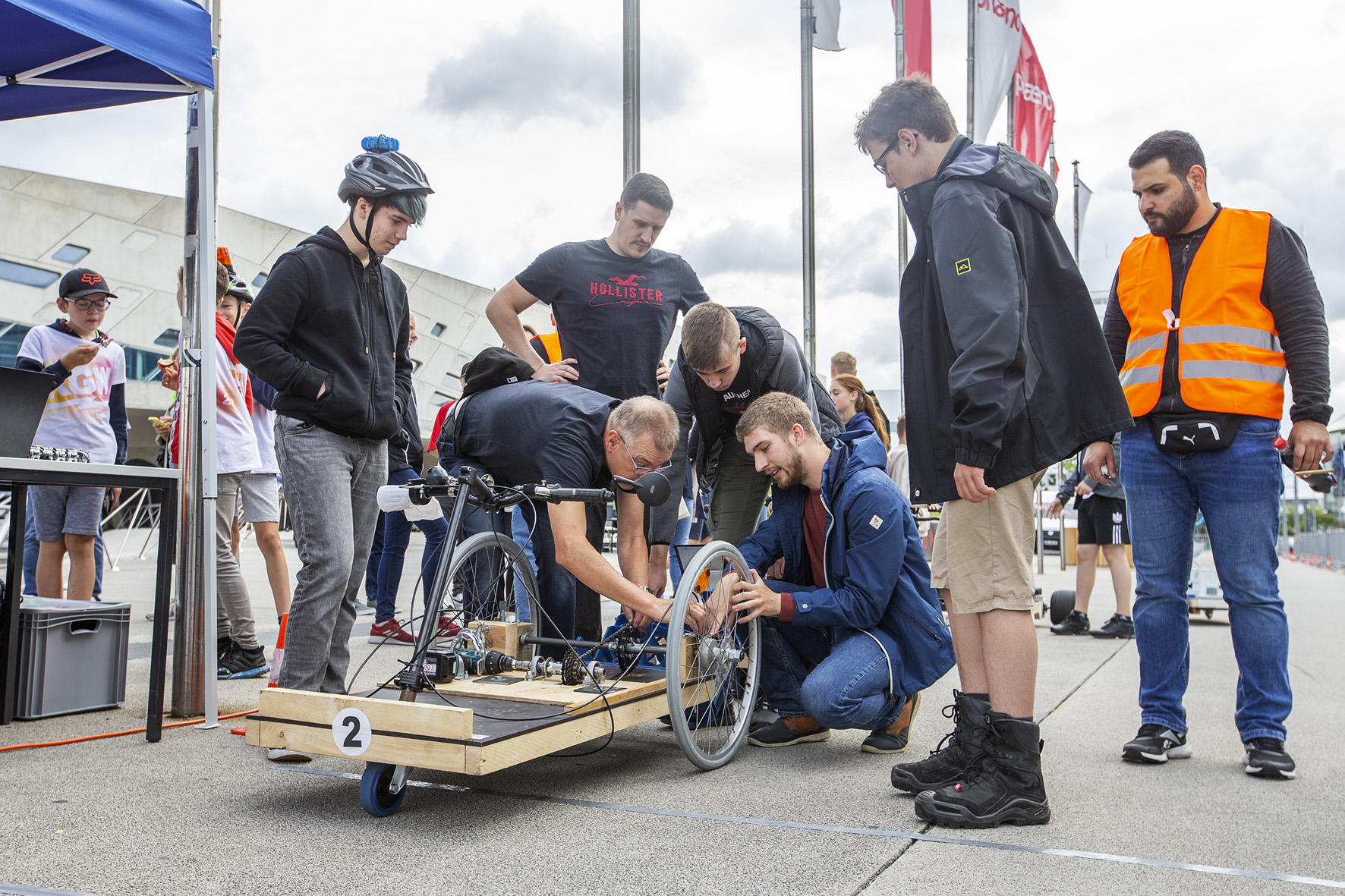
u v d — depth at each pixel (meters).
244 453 3.87
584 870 1.77
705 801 2.26
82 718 3.09
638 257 3.51
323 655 2.70
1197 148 2.75
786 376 3.30
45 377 2.68
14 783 2.32
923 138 2.27
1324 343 2.62
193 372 3.06
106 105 3.46
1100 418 2.13
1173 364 2.74
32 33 3.18
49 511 4.14
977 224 2.09
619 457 2.64
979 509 2.20
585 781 2.46
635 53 5.04
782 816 2.14
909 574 2.89
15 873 1.71
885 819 2.12
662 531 3.27
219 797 2.22
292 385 2.64
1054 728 3.12
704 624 2.66
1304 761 2.68
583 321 3.48
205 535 3.04
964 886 1.70
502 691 2.43
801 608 2.75
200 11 2.97
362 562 2.97
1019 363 2.06
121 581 7.87
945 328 2.24
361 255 2.88
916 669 2.81
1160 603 2.75
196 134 3.08
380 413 2.87
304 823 2.04
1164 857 1.86
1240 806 2.23
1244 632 2.61
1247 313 2.70
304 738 2.10
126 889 1.65
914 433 2.26
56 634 3.11
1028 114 9.80
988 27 8.70
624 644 2.65
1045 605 6.77
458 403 3.04
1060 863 1.83
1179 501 2.77
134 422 23.89
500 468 2.81
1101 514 5.64
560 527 2.55
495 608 2.99
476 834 1.99
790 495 3.10
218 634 3.86
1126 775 2.53
